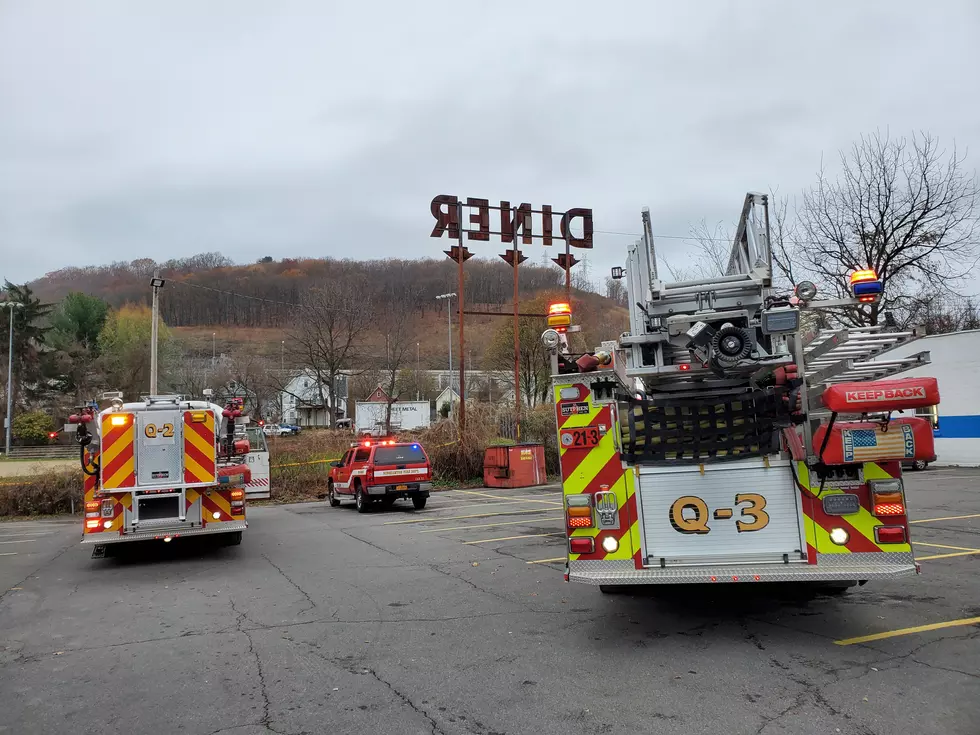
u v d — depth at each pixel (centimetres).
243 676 509
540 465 2209
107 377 6178
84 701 468
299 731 409
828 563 526
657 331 548
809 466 533
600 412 572
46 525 1770
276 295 11906
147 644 602
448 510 1625
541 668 501
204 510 1055
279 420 6775
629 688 455
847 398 486
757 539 541
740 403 536
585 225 2456
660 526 557
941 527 1055
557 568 865
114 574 962
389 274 11869
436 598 732
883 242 2442
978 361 2244
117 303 11200
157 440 1036
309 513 1725
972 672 457
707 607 653
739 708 414
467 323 9700
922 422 504
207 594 803
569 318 597
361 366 6494
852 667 475
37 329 6188
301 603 736
